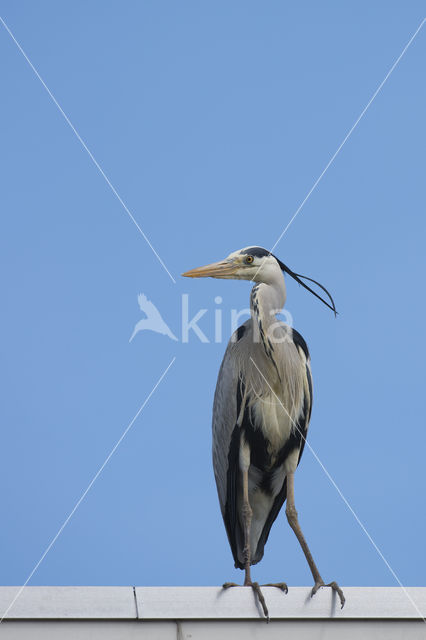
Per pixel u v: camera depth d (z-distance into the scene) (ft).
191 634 24.76
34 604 24.17
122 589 24.80
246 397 36.99
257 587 25.59
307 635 25.35
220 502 38.75
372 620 25.68
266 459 37.06
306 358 37.60
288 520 35.32
